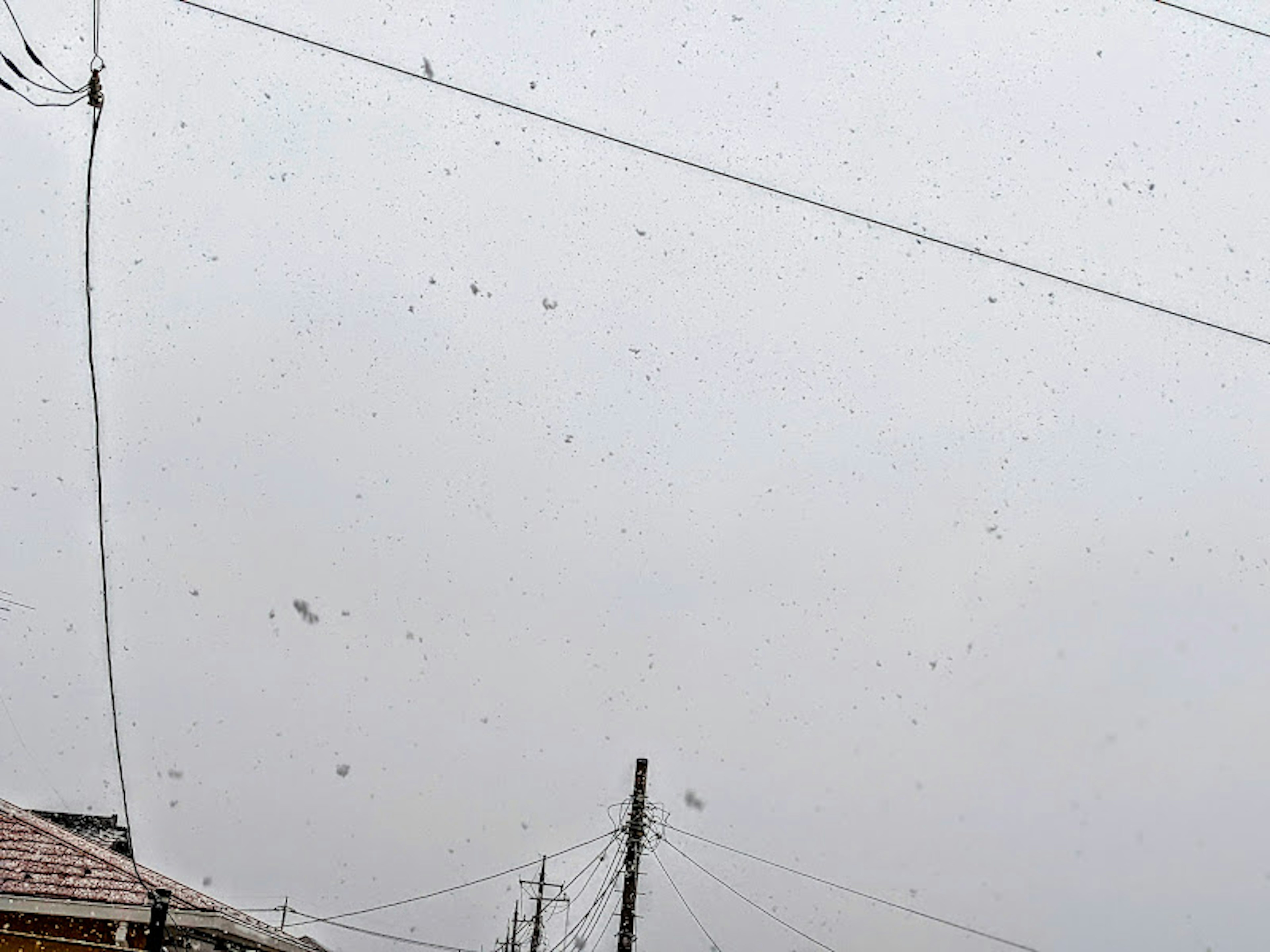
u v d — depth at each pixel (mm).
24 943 12578
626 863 22406
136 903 12727
